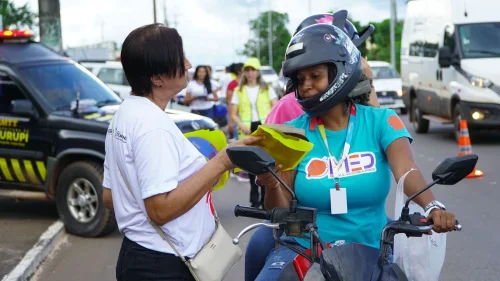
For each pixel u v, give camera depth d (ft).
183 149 10.89
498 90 50.93
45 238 26.40
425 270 10.63
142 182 10.58
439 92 56.59
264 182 11.32
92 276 22.95
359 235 11.88
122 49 11.07
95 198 27.50
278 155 11.02
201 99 52.54
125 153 10.80
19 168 29.07
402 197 10.77
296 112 16.44
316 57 11.46
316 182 11.76
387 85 85.20
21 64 30.07
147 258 10.99
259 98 33.78
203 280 11.08
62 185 28.12
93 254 25.49
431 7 59.88
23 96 29.17
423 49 60.85
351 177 11.71
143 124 10.68
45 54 31.63
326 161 11.84
